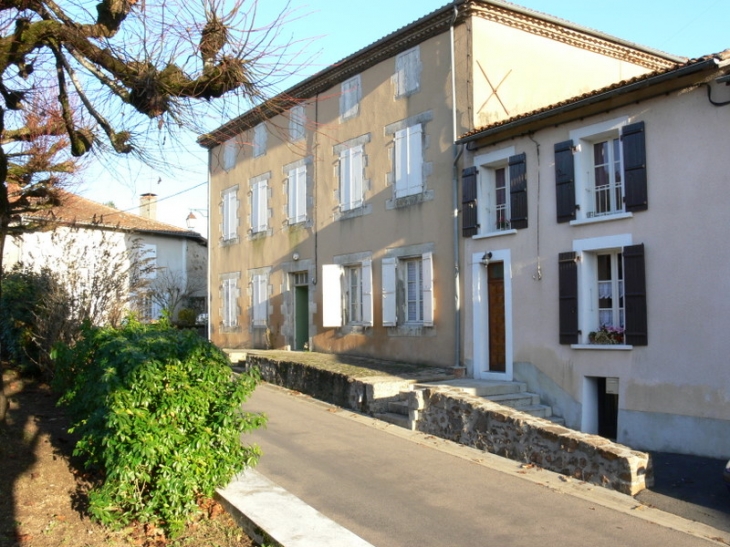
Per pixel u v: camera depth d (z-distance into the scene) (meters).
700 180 10.28
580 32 15.67
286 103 7.62
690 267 10.34
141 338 7.13
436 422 10.60
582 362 11.75
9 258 20.73
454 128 14.53
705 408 10.05
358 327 17.31
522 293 12.88
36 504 6.68
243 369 18.11
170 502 6.34
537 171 12.70
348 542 5.91
